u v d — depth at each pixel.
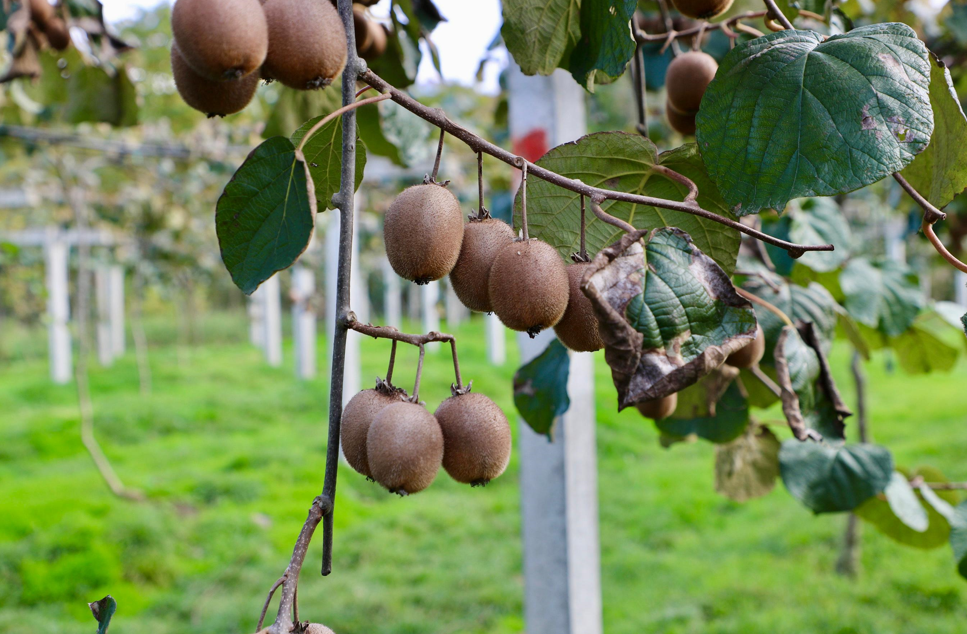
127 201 6.55
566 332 0.90
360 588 3.29
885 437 5.23
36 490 4.32
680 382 0.83
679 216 1.00
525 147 1.66
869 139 0.84
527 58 1.08
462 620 3.01
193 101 0.88
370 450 0.88
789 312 1.29
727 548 3.63
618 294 0.84
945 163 0.93
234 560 3.56
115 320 10.66
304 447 5.52
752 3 1.28
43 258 8.55
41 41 1.50
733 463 1.56
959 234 2.77
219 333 15.48
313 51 0.85
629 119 2.87
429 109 0.89
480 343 11.53
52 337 8.36
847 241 1.40
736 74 0.89
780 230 1.39
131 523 3.66
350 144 0.86
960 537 1.24
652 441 5.65
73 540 3.47
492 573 3.42
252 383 8.39
